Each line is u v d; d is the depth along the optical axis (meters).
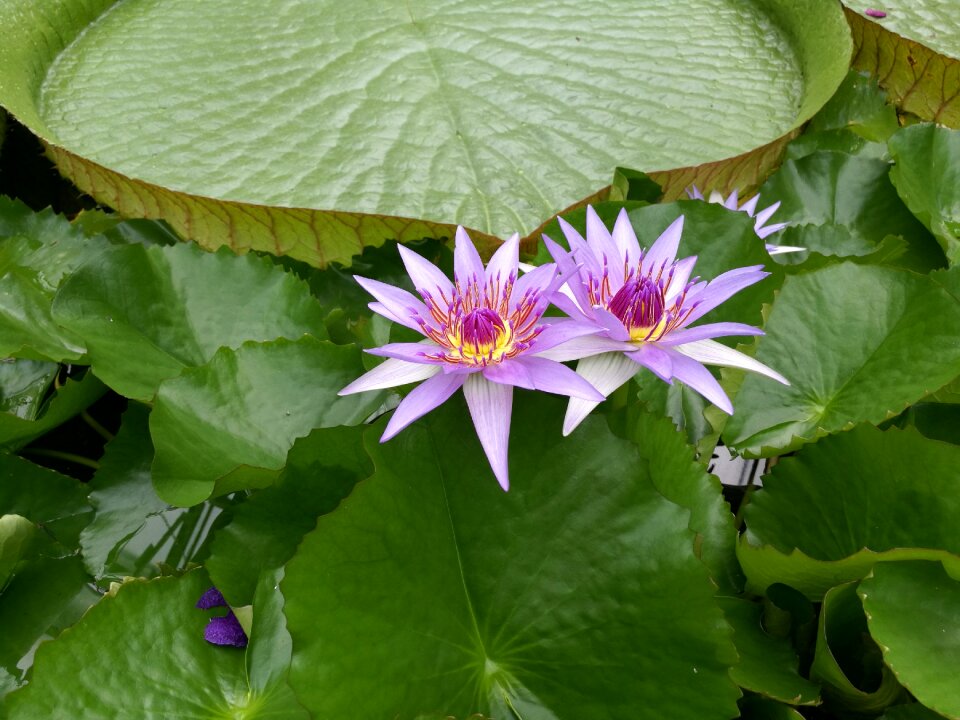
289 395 1.22
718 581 1.16
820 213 1.45
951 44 1.66
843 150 1.51
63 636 1.11
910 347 1.20
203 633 1.14
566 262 1.10
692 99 1.61
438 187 1.49
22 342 1.31
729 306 1.26
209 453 1.18
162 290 1.29
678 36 1.71
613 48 1.67
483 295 1.10
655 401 1.25
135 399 1.24
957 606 1.08
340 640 1.05
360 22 1.70
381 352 1.05
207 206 1.42
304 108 1.58
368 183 1.49
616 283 1.13
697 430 1.25
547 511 1.10
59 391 1.26
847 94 1.59
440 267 1.41
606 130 1.56
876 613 1.08
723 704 1.05
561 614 1.09
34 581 1.21
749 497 1.25
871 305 1.23
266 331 1.30
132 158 1.52
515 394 1.11
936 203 1.43
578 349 1.08
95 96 1.61
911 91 1.66
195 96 1.60
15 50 1.60
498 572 1.10
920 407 1.23
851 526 1.15
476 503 1.11
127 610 1.13
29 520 1.24
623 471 1.10
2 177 1.61
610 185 1.43
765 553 1.12
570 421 1.06
